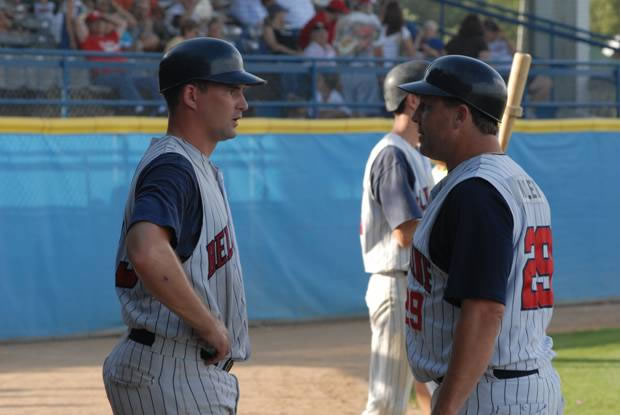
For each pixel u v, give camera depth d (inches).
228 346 259.8
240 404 570.3
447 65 253.3
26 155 802.8
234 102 273.9
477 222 236.4
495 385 245.8
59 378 651.5
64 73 838.5
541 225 250.2
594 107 1034.7
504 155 255.0
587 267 1000.2
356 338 815.1
